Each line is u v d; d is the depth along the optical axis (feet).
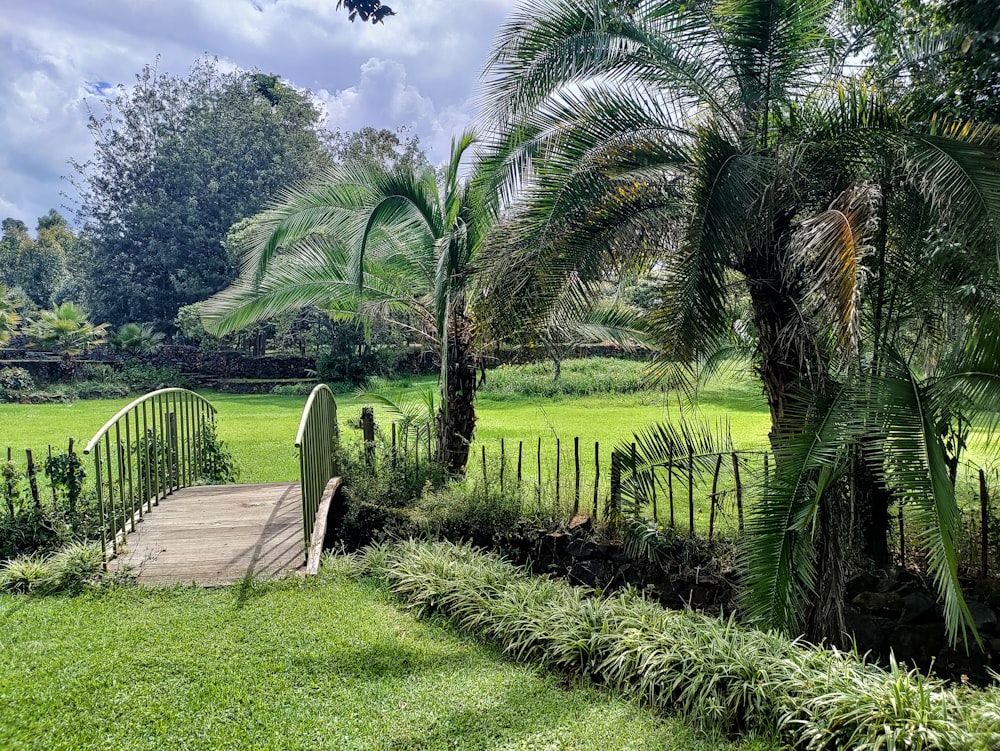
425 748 8.75
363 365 77.66
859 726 8.29
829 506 13.00
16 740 8.67
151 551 16.12
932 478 9.96
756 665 9.76
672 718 9.59
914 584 14.40
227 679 10.39
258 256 21.09
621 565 15.90
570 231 12.97
